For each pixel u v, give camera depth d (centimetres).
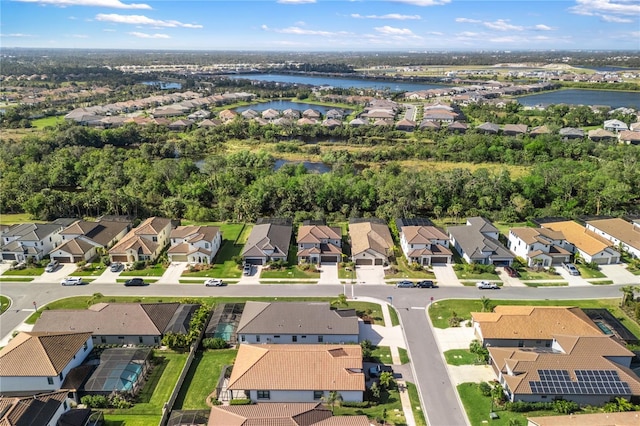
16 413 4531
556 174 12525
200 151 18662
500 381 5738
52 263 8900
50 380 5484
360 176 13775
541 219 10775
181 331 6525
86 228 9675
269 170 14650
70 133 18025
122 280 8475
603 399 5378
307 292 8044
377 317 7256
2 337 6731
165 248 9875
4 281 8412
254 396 5450
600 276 8675
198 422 4941
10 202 11800
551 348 6269
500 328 6438
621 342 6391
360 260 9056
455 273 8769
